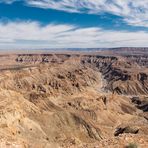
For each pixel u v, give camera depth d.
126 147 38.50
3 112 105.44
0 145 46.78
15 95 150.25
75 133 135.75
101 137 139.88
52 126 132.62
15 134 95.31
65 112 151.00
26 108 139.12
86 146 41.53
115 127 162.25
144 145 39.38
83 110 172.12
